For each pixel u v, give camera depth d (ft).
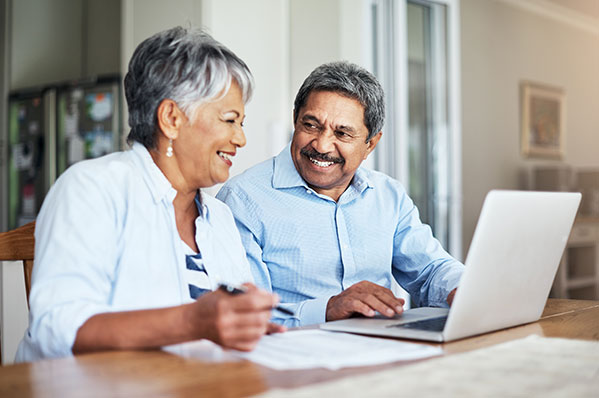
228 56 3.89
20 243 4.23
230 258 4.40
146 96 3.85
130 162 3.92
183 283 3.92
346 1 12.14
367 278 5.75
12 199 15.23
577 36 9.87
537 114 10.25
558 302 5.04
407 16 11.68
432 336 3.30
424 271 5.68
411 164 11.66
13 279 5.58
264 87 12.26
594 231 9.78
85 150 13.78
